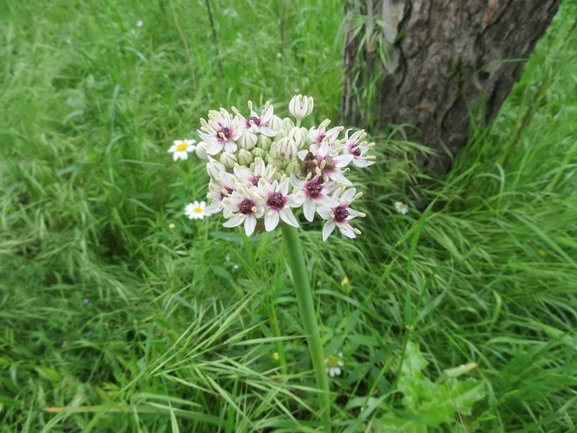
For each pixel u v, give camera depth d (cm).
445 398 23
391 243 34
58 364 27
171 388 25
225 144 17
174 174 39
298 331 26
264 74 44
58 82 47
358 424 21
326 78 41
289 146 15
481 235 33
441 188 36
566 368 23
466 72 30
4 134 39
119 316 30
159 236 34
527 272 30
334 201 16
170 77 48
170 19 52
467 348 28
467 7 27
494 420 24
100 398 25
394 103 33
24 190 36
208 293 29
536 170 34
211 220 33
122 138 37
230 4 54
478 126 34
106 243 36
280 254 26
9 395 26
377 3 29
